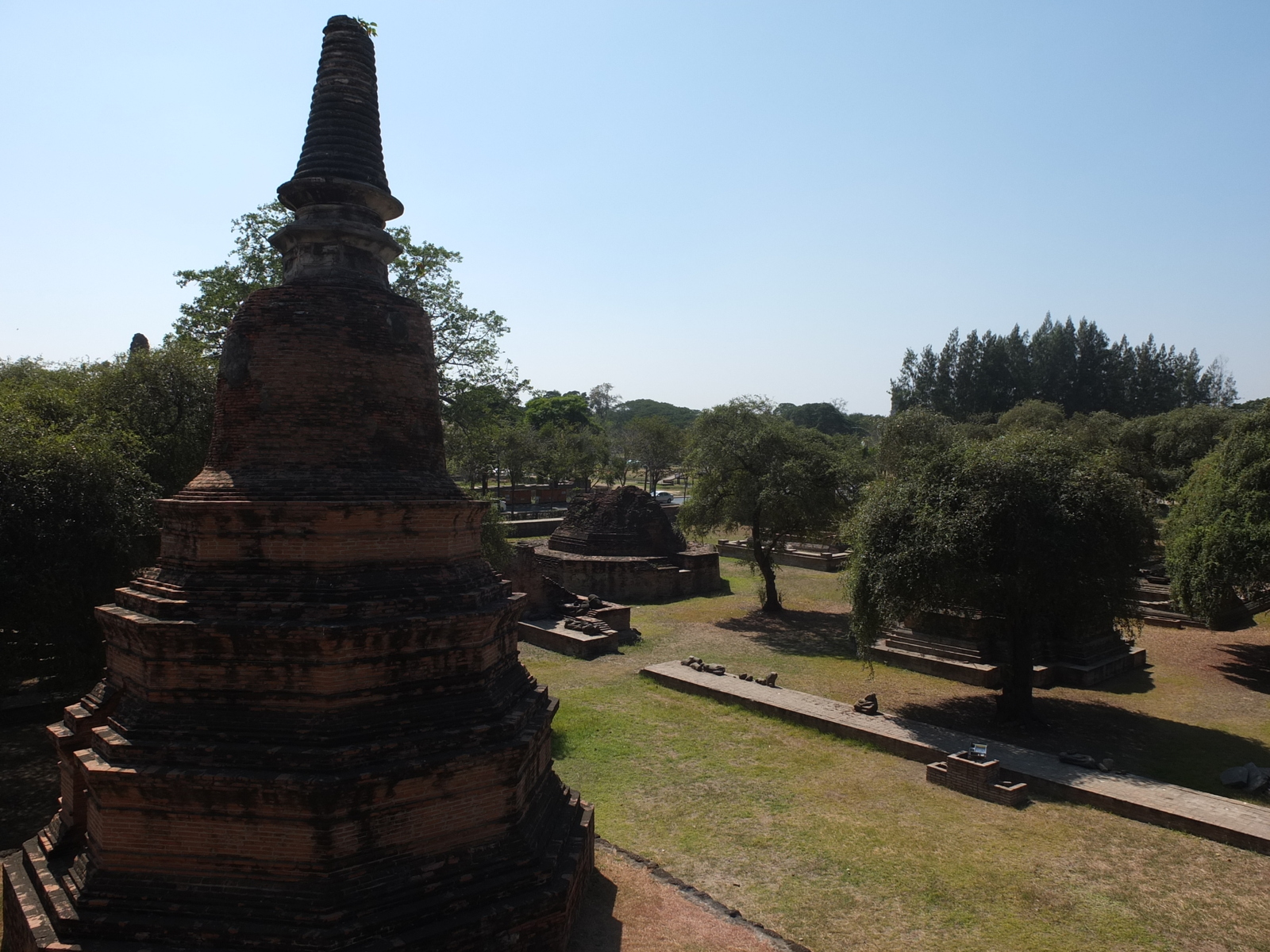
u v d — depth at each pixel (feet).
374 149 38.83
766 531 122.52
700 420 125.70
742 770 60.90
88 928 29.78
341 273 37.04
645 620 119.14
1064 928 40.16
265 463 34.60
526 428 296.51
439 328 103.55
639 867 44.42
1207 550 86.74
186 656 31.99
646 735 68.74
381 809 31.40
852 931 39.93
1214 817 50.03
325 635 30.91
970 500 68.90
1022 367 295.28
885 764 62.28
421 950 30.37
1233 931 39.83
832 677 88.74
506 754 34.01
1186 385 303.89
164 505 35.53
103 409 71.56
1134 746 66.90
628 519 147.74
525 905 33.06
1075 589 66.64
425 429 38.17
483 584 37.76
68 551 54.85
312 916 29.53
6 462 54.34
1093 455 73.31
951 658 90.48
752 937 37.45
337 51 38.47
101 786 30.55
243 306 36.29
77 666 57.00
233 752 30.63
